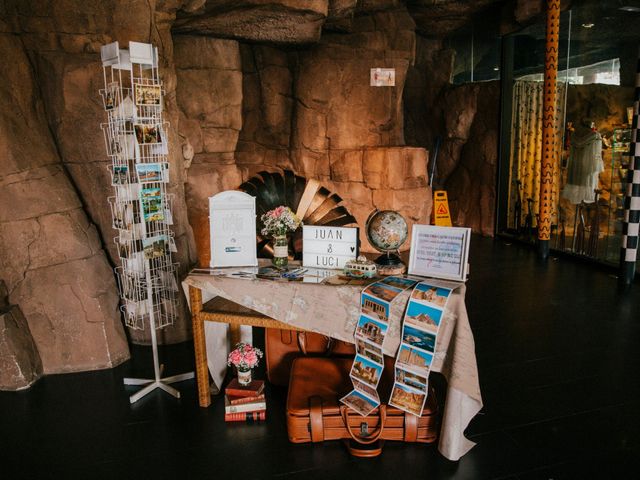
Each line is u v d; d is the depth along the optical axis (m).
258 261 2.94
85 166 3.47
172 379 3.11
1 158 3.10
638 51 4.77
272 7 4.98
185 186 5.53
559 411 2.75
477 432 2.55
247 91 6.80
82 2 3.30
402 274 2.54
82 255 3.34
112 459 2.37
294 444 2.46
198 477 2.23
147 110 2.97
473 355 2.20
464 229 2.36
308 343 2.98
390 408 2.38
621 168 5.62
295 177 4.96
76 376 3.22
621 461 2.31
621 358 3.40
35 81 3.35
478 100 8.38
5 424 2.68
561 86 6.48
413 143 9.66
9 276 3.20
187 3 4.37
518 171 7.67
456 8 7.80
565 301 4.66
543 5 6.64
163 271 3.48
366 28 7.16
